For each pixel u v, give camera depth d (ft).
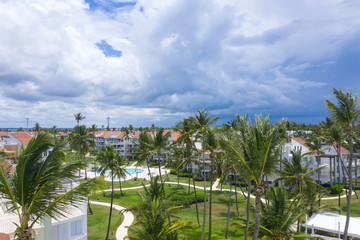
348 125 79.82
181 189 199.41
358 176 215.92
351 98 77.87
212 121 103.24
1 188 36.94
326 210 137.39
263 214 69.56
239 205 157.58
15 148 220.43
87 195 39.29
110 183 224.74
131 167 314.14
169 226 65.77
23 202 36.76
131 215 139.23
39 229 65.72
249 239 103.55
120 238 107.96
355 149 188.85
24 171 36.58
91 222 128.26
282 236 65.51
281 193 69.05
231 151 58.34
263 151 54.13
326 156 185.98
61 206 39.99
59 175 38.22
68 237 78.02
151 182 79.66
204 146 102.53
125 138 393.50
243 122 61.36
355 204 149.07
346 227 81.00
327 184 192.34
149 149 159.74
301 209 90.74
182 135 111.45
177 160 186.50
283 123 54.95
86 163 40.22
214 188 205.98
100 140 425.28
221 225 123.65
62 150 40.60
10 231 59.72
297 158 101.65
